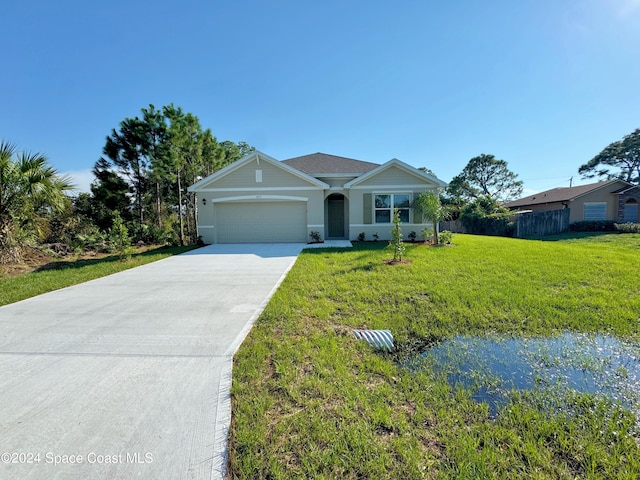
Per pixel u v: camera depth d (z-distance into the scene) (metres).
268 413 2.55
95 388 2.96
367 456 2.07
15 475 1.95
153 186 22.06
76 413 2.58
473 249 11.84
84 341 4.05
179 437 2.29
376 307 5.26
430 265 8.60
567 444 2.19
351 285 6.61
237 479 1.92
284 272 8.46
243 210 15.33
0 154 10.42
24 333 4.35
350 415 2.51
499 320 4.67
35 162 10.91
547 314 4.85
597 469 1.98
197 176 19.72
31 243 11.88
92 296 6.35
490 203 26.11
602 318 4.66
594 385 3.02
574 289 6.12
